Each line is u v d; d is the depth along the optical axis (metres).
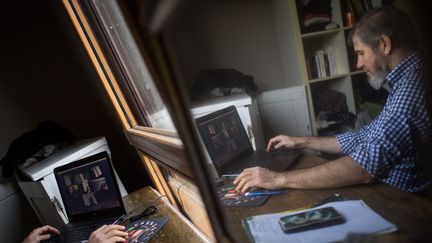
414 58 0.85
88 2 1.37
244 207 0.81
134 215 1.13
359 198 0.73
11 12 2.00
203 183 0.39
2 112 2.00
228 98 1.46
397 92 0.86
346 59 1.90
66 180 1.27
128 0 0.35
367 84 1.98
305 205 0.75
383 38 0.93
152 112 1.38
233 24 2.12
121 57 1.43
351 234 0.54
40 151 1.62
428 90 0.78
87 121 2.18
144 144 1.23
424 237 0.51
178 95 0.35
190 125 0.37
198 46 2.06
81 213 1.24
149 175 1.61
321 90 2.02
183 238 0.86
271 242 0.59
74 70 2.13
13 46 2.01
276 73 2.24
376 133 0.85
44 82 2.08
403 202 0.66
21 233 1.70
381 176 0.82
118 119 1.66
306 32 1.89
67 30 1.83
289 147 1.17
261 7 2.14
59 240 1.14
